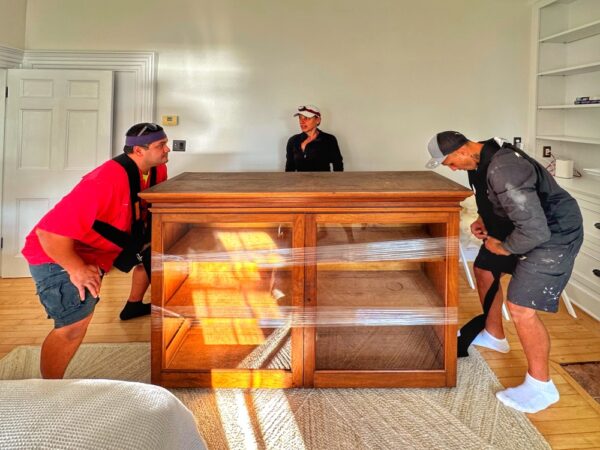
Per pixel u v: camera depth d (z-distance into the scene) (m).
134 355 2.19
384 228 1.92
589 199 2.73
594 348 2.27
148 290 3.12
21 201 3.42
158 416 0.77
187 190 1.77
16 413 0.70
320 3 3.60
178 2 3.56
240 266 2.04
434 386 1.87
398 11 3.62
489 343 2.23
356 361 1.93
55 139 3.42
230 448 1.52
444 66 3.68
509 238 1.70
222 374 1.86
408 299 1.96
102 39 3.54
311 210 1.77
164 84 3.62
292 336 1.84
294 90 3.65
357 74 3.66
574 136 3.54
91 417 0.71
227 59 3.61
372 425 1.64
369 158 3.73
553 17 3.59
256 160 3.70
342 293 2.03
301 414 1.71
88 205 1.64
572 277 2.87
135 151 1.87
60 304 1.69
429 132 3.72
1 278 3.43
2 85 3.35
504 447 1.52
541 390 1.76
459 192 1.72
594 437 1.59
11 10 3.35
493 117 3.74
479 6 3.65
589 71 3.38
